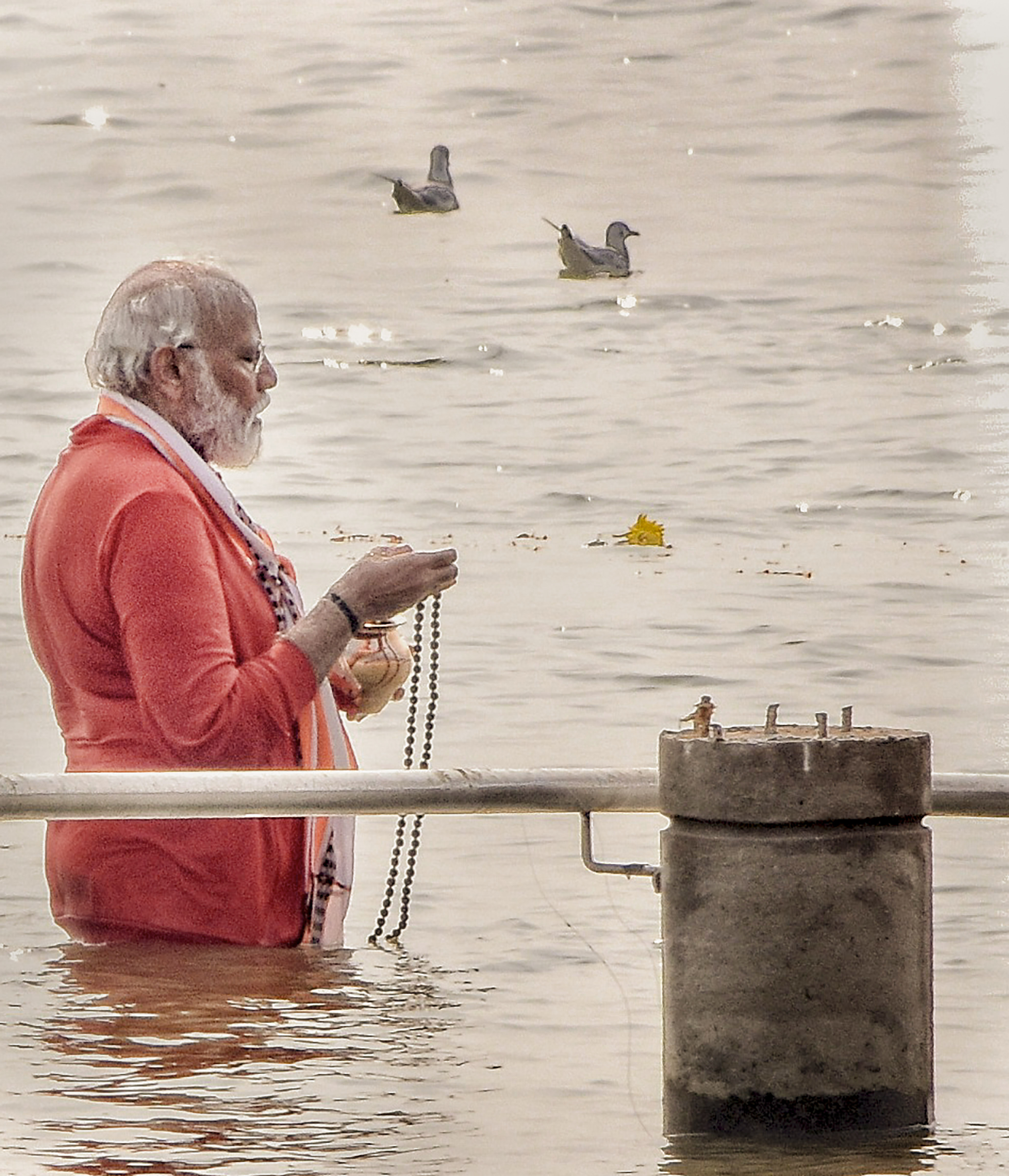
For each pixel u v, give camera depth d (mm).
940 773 19781
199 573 21203
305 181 71812
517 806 17953
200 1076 17578
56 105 78812
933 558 39688
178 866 21859
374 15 89375
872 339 55875
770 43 84500
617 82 81250
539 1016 19516
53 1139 15906
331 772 17859
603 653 33812
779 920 15750
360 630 21703
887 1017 15906
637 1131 16219
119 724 21391
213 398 22031
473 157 74062
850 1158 15602
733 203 69375
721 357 54469
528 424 48688
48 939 22031
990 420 49156
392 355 54469
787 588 37625
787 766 15594
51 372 51750
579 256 61719
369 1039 18656
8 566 38656
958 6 87062
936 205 68812
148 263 22797
